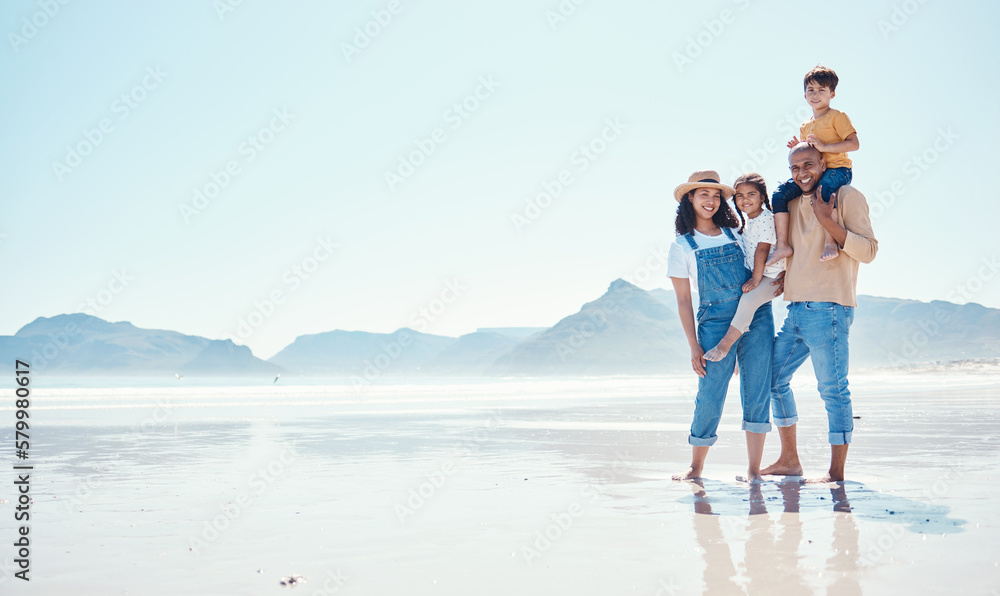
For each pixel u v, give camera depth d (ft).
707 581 6.70
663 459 17.01
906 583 6.48
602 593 6.41
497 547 8.30
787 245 13.01
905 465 14.69
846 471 13.92
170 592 6.63
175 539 8.89
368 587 6.72
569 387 94.32
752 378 13.20
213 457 18.40
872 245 12.17
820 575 6.81
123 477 14.73
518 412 38.17
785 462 13.80
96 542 8.73
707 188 13.09
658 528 9.04
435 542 8.59
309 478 14.34
